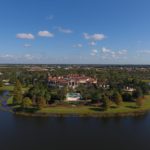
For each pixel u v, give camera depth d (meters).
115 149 110.50
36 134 128.88
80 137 125.12
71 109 180.88
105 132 133.00
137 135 128.50
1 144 115.19
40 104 180.88
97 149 110.06
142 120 157.88
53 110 177.25
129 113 175.25
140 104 194.00
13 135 127.12
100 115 168.38
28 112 172.62
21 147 111.69
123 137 125.62
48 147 112.06
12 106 193.38
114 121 155.00
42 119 157.38
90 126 143.75
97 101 199.75
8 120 154.88
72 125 145.25
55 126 142.88
